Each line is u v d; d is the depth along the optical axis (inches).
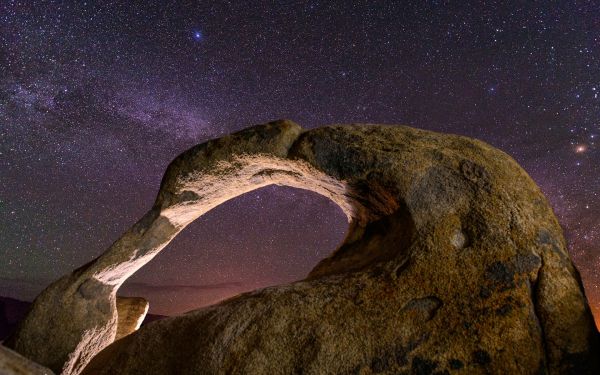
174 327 112.9
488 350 91.0
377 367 91.5
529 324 94.0
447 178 111.8
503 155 118.9
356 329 95.9
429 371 90.4
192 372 100.2
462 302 96.0
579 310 96.9
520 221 104.0
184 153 150.9
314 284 108.6
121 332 184.1
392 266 104.7
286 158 130.6
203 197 155.1
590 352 93.9
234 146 139.2
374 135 125.3
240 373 95.9
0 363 102.2
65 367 148.0
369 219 137.3
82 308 153.7
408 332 94.2
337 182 126.6
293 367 94.3
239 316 104.3
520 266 98.9
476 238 102.7
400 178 113.6
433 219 107.3
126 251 156.1
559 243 104.9
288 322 100.0
